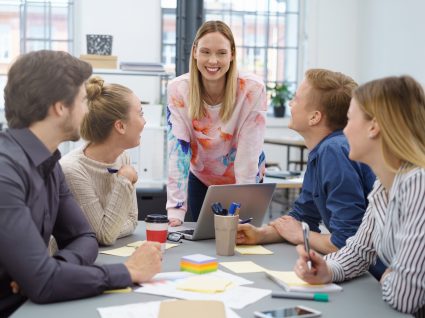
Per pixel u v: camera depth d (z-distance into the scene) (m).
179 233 1.95
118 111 1.80
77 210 1.65
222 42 2.21
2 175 1.25
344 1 7.59
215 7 7.45
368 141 1.34
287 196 6.62
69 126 1.38
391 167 1.32
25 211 1.26
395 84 1.31
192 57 2.32
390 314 1.19
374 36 7.23
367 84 1.36
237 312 1.17
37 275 1.21
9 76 1.37
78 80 1.38
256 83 2.34
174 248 1.77
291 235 1.85
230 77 2.30
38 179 1.37
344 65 7.66
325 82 1.81
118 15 6.78
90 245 1.56
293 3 7.61
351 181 1.67
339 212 1.68
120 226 1.80
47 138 1.38
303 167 7.19
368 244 1.48
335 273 1.41
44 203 1.42
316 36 7.57
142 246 1.41
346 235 1.65
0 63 6.70
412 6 6.38
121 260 1.61
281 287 1.36
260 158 2.51
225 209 1.73
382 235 1.39
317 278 1.37
